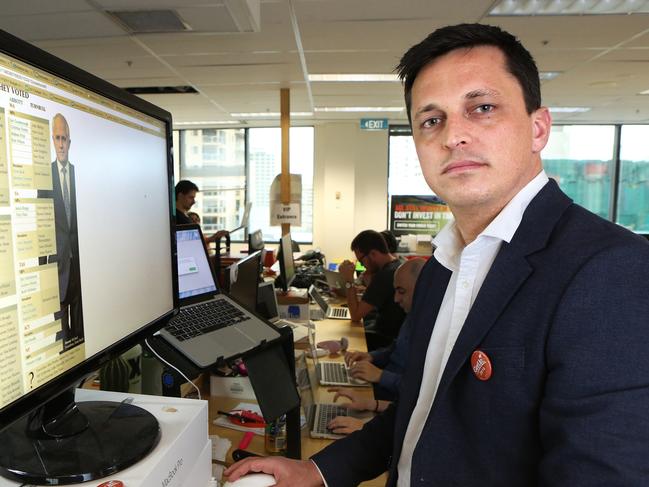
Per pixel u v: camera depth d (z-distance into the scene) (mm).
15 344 439
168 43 3611
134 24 3166
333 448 896
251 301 1871
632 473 439
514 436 569
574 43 3617
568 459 477
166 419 610
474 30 664
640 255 496
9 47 417
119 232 636
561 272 547
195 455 621
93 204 573
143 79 4719
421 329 862
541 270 576
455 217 769
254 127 7668
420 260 2193
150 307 732
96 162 578
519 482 569
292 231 7676
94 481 469
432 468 648
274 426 1120
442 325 803
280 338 959
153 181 742
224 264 3713
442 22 3223
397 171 7426
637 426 449
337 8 3014
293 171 7625
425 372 803
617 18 3117
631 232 552
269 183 7758
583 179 7297
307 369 1521
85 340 556
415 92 711
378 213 7375
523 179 675
